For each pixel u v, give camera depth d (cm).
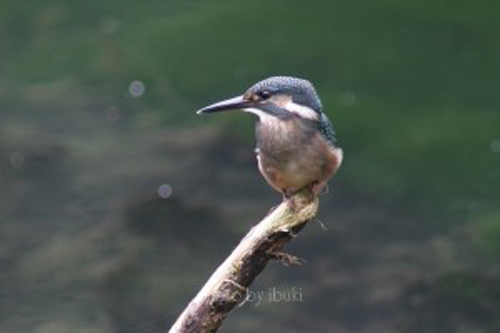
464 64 1836
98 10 2058
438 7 1997
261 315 1266
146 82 1792
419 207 1489
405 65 1830
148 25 1978
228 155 1585
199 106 1722
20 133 1644
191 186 1512
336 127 1664
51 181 1521
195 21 1967
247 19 1961
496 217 1450
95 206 1466
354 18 1962
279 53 1855
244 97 737
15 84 1805
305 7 2003
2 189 1502
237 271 670
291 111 718
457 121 1673
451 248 1392
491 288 1307
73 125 1672
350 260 1366
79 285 1310
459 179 1545
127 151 1596
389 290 1311
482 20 1956
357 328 1249
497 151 1600
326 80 1788
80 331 1228
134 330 1234
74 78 1817
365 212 1477
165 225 1426
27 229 1422
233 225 1422
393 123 1678
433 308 1280
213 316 667
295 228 686
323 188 741
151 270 1334
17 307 1274
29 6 2066
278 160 718
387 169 1575
